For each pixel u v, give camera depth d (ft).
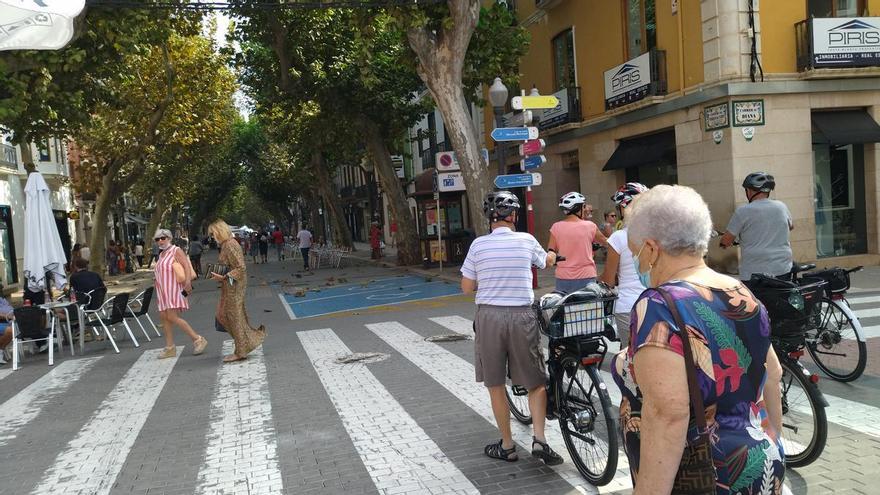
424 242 68.90
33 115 36.50
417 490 13.00
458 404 18.63
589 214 27.71
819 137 43.78
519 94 71.82
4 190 73.82
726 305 5.91
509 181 38.86
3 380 26.37
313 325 35.29
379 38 64.54
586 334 12.54
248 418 18.51
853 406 16.14
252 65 74.43
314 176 117.80
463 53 44.39
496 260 13.60
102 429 18.42
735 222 16.66
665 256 6.35
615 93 52.65
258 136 166.30
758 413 6.10
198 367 26.02
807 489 11.92
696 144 45.32
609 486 12.66
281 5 37.70
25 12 25.62
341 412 18.54
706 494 5.65
